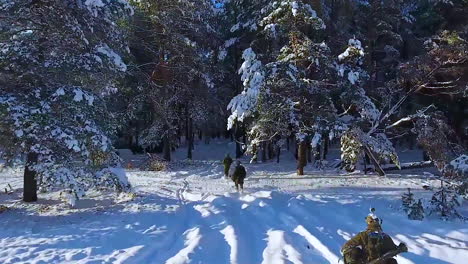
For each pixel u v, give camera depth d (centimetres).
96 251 929
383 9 3131
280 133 2552
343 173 2583
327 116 2305
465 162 1212
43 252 935
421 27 3397
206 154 4703
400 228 1027
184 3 3161
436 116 2452
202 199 1612
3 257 897
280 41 2852
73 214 1450
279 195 1538
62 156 1491
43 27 1553
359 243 598
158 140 3969
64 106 1491
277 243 912
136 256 863
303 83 2261
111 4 1609
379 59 3578
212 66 3622
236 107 2192
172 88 3556
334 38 2864
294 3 2230
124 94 3434
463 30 2864
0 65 1506
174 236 1061
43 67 1514
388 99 2509
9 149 1552
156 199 1662
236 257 817
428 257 786
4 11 1466
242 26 3378
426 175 2408
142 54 3472
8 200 1803
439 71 2408
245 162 3628
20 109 1423
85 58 1548
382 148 2319
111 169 1597
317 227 1047
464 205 1357
